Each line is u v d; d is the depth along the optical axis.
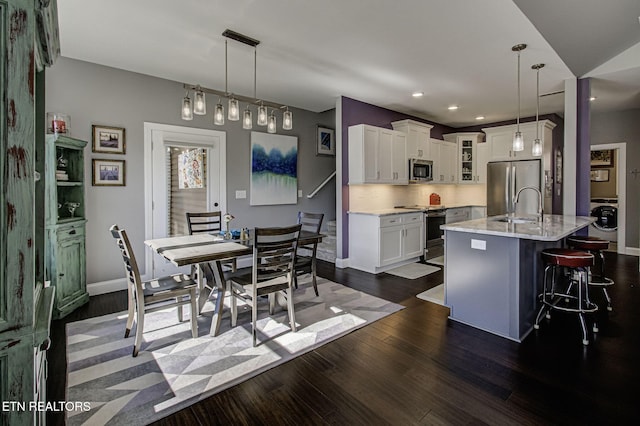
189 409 1.80
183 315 3.11
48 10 1.01
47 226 2.96
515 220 3.60
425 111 5.70
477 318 2.83
